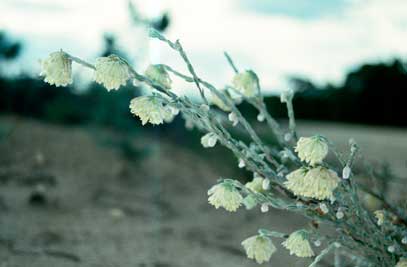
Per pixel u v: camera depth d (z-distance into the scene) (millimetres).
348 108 23484
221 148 7906
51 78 1616
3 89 9867
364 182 2703
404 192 2773
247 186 1933
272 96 8477
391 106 22875
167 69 1838
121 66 1621
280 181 1838
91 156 6809
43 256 3242
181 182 6383
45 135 7738
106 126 7953
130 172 6395
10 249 3287
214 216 4996
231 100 1938
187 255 3623
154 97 1640
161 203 5223
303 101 24047
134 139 8188
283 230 4695
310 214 1808
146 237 3955
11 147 6664
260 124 7672
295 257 3768
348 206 1799
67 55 1626
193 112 1744
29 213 4227
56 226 3943
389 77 23000
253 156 1857
